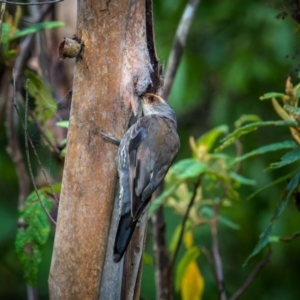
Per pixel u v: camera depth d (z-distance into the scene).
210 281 14.11
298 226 13.95
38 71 12.09
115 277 7.36
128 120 7.38
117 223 7.34
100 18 7.23
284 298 14.34
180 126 16.69
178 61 11.05
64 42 7.15
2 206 15.23
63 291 7.34
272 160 14.38
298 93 7.95
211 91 16.23
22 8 12.45
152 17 7.63
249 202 14.24
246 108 14.90
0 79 12.26
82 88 7.32
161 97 8.55
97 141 7.30
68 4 12.70
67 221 7.35
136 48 7.36
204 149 10.05
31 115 9.83
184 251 13.77
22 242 8.70
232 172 10.34
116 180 7.34
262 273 14.57
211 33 15.20
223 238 14.47
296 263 14.48
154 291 13.93
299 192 8.09
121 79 7.30
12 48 10.28
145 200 7.65
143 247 7.57
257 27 14.73
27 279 8.67
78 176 7.33
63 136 11.38
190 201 9.73
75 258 7.29
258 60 14.57
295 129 7.85
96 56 7.26
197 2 11.23
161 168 8.04
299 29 8.63
